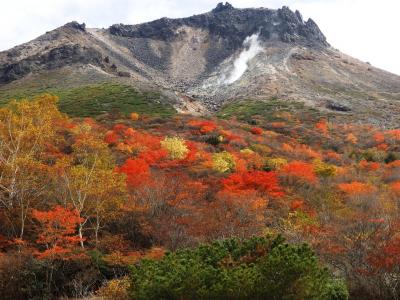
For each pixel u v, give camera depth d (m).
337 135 87.31
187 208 25.03
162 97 112.56
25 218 24.00
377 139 80.00
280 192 30.70
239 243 14.55
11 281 19.28
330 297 13.71
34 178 25.20
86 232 25.44
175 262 12.60
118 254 21.08
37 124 31.08
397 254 15.27
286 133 85.94
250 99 143.38
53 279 20.05
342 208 29.47
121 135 52.78
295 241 19.81
